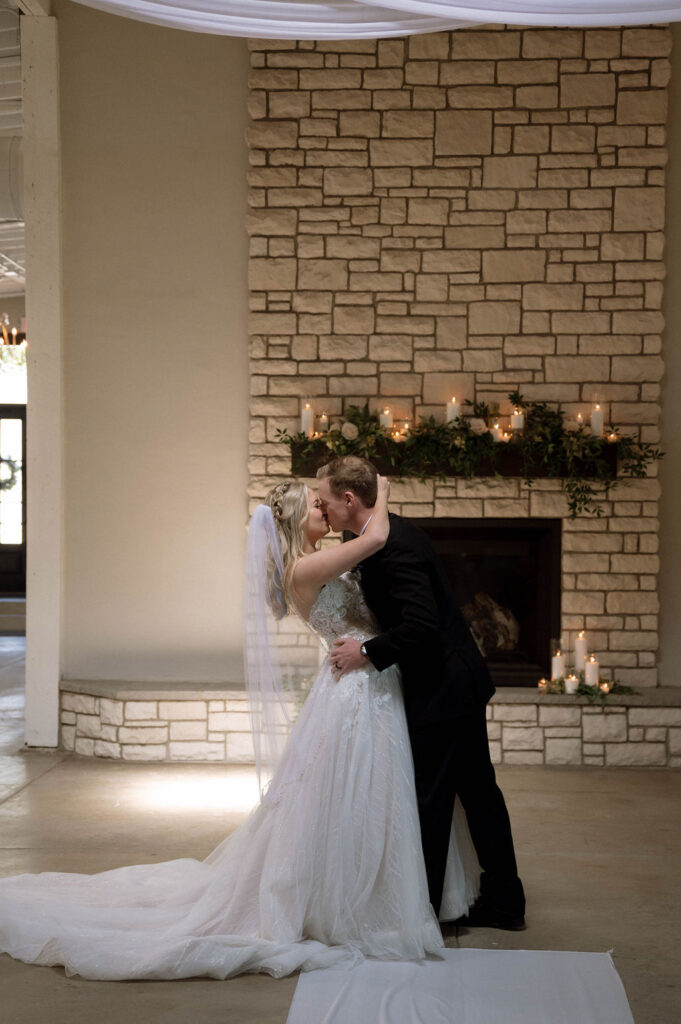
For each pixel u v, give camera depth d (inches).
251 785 208.5
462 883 133.8
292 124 234.8
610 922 135.7
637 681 234.1
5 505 561.0
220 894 128.3
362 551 126.7
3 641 478.6
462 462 228.1
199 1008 109.1
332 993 112.0
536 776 217.8
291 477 236.4
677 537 235.8
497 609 240.5
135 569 240.2
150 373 239.5
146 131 237.8
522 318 235.1
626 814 188.9
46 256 236.2
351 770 125.2
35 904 131.1
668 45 230.8
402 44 233.5
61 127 237.8
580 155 233.5
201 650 240.4
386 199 235.1
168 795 199.8
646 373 233.8
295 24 177.0
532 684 236.8
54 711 238.4
